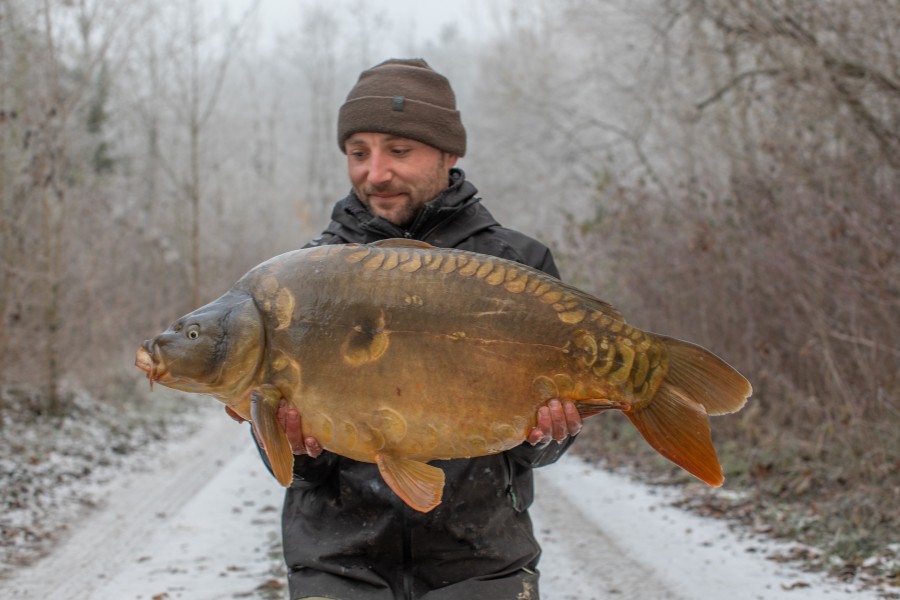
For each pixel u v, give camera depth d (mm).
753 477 8008
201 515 7582
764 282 8836
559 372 2332
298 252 2490
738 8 10266
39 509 7723
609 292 11977
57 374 12469
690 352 2316
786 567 5684
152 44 21391
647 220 11211
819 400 8219
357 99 2883
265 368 2387
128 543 6723
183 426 13383
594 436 11539
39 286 12969
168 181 29344
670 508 7480
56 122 12859
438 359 2336
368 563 2738
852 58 9305
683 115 12383
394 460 2357
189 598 5398
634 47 15734
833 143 10148
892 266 7453
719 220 10055
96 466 9797
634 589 5414
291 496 2879
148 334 18469
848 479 6953
